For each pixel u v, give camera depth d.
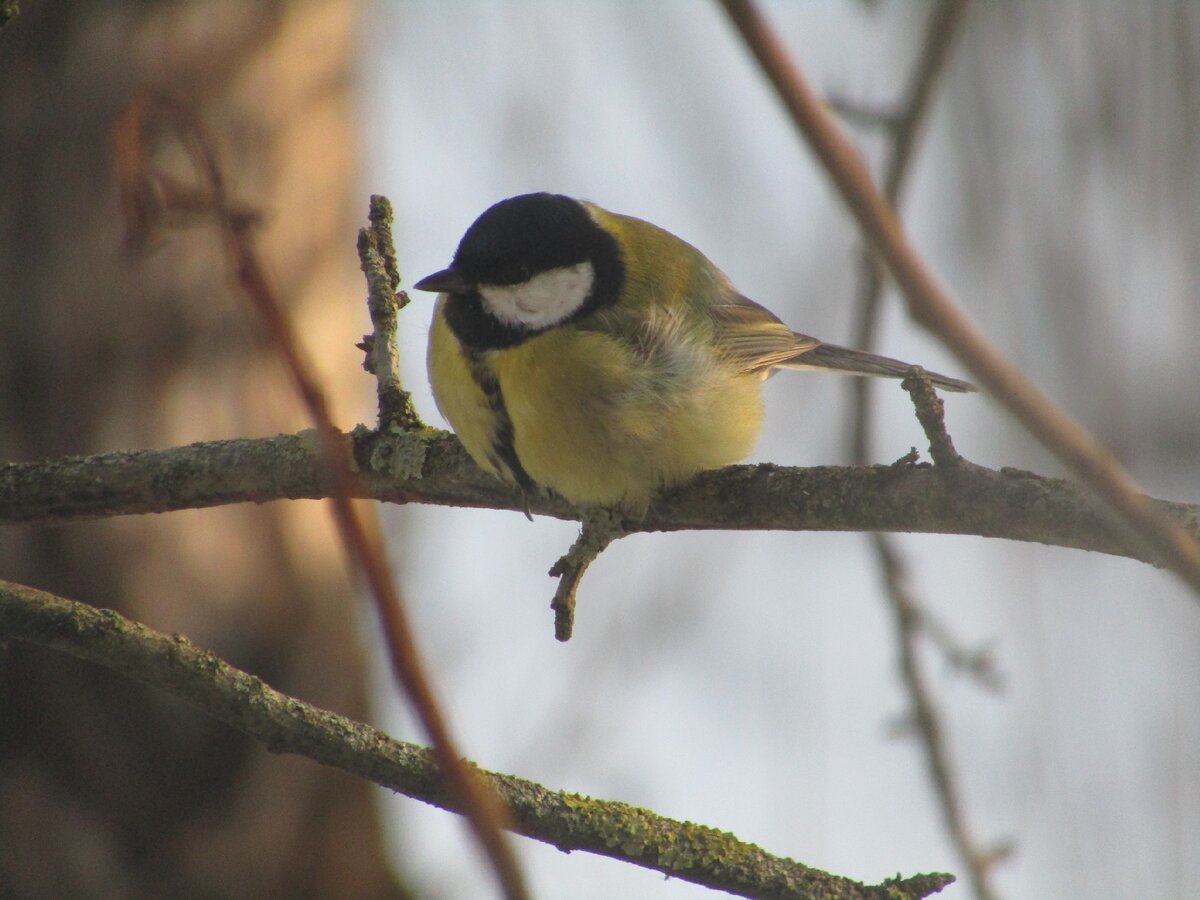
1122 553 5.89
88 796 10.80
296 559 11.68
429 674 3.18
